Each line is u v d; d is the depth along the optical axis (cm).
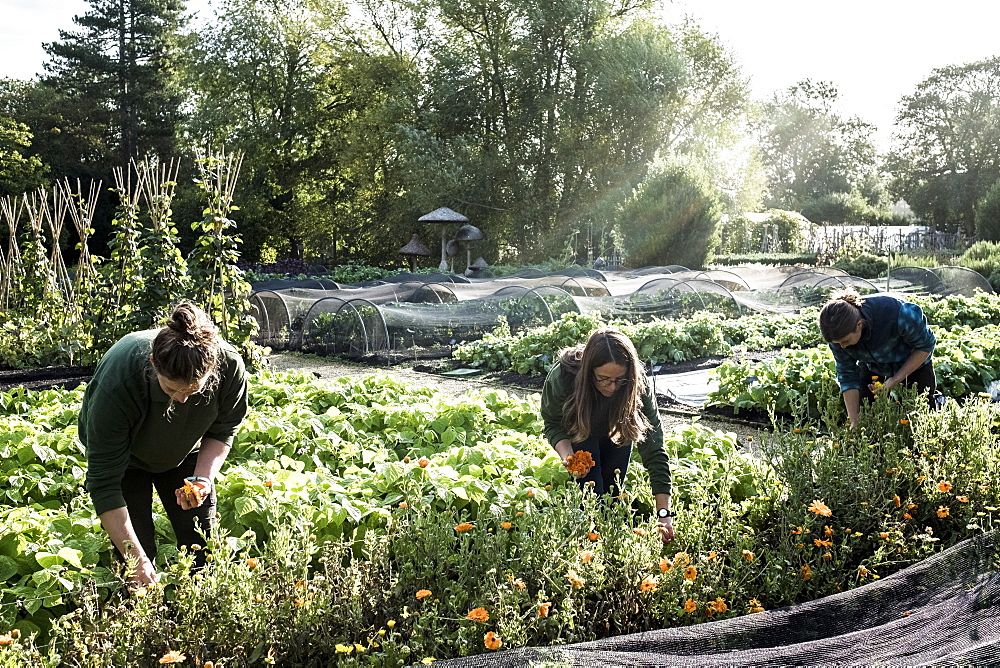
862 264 2648
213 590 256
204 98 3597
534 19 2948
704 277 1677
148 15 4197
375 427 604
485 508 392
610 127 3014
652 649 252
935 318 1280
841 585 324
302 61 3553
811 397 700
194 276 878
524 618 268
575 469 311
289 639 257
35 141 3934
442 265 2652
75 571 328
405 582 287
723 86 3206
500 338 1156
